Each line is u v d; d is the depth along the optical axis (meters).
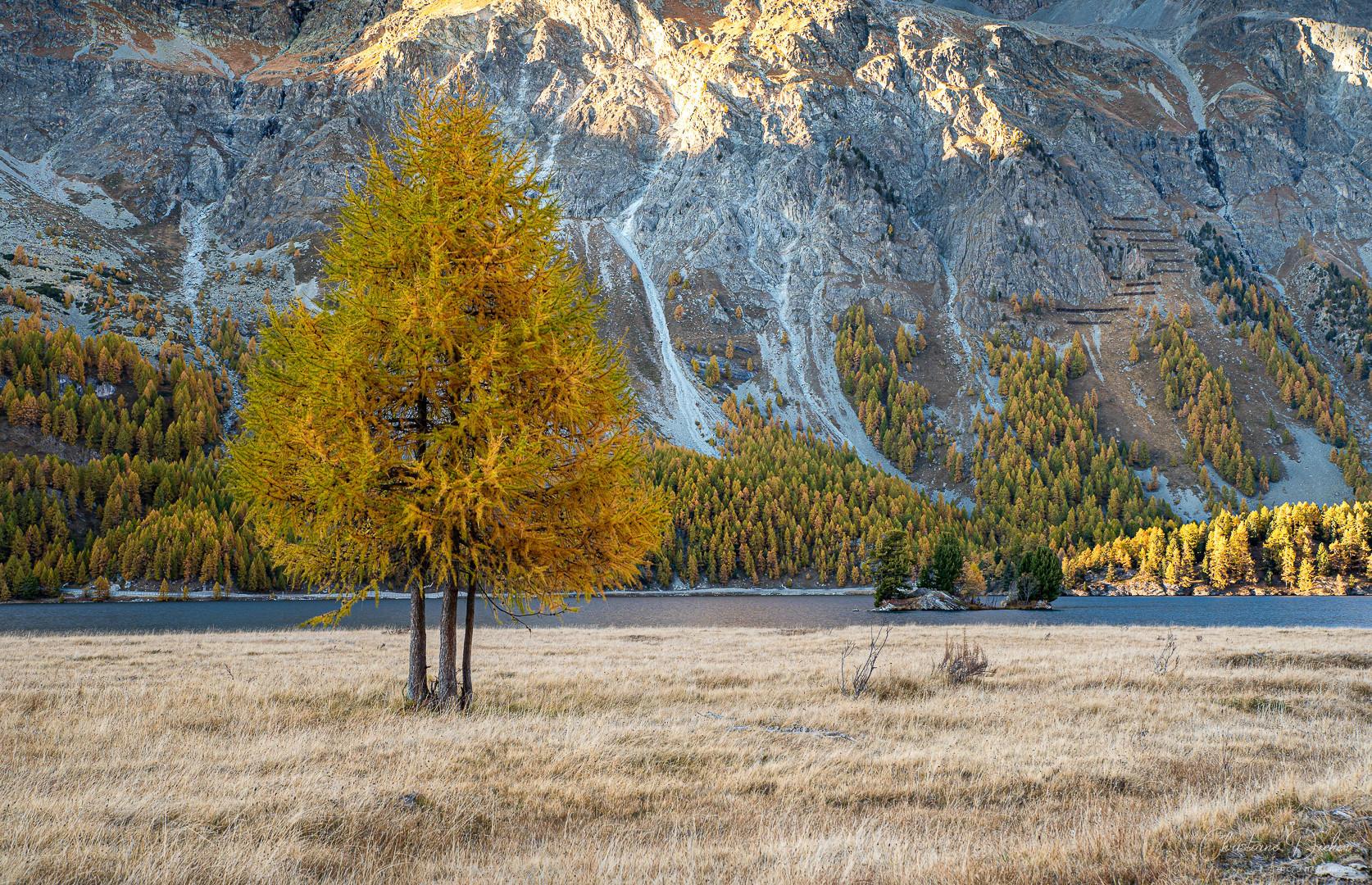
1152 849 6.86
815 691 17.66
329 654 26.06
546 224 14.63
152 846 7.10
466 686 15.79
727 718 14.61
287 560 13.91
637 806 9.24
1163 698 16.95
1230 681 19.12
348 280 14.23
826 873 6.54
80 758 10.60
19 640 29.56
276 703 15.31
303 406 12.98
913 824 8.53
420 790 9.45
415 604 15.67
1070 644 30.33
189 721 13.42
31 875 6.33
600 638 35.69
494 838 8.09
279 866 6.75
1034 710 15.52
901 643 31.45
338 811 8.52
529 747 11.87
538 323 13.44
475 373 13.02
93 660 22.59
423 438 13.54
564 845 7.84
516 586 14.02
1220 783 9.96
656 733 13.04
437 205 13.75
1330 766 10.41
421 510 12.86
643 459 14.52
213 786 9.36
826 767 10.98
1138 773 10.59
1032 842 7.39
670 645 30.83
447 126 14.73
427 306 13.09
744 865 7.02
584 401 13.88
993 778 10.33
